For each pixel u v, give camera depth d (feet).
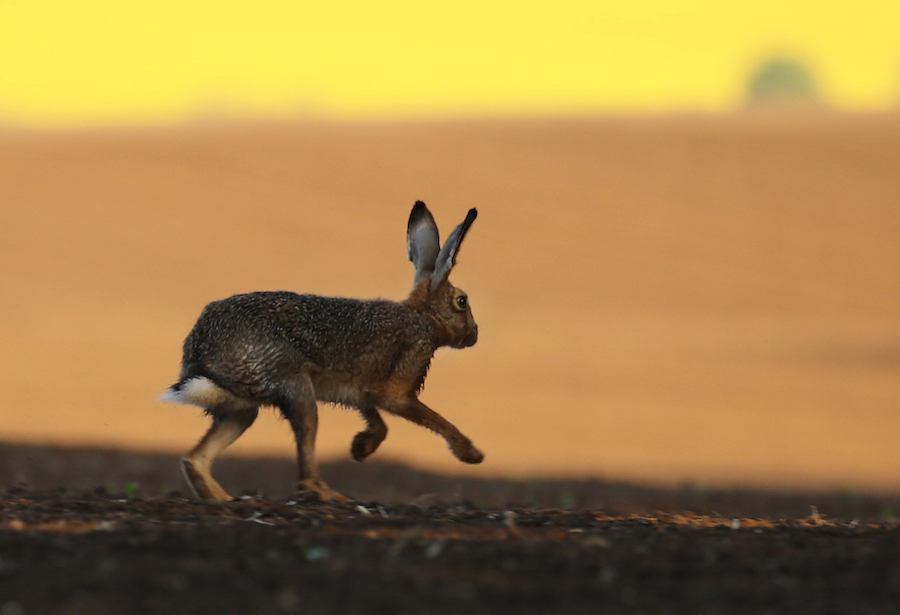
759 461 198.70
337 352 101.40
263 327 98.37
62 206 440.04
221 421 102.89
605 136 542.98
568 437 216.95
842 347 306.14
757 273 384.06
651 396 253.24
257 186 469.98
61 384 249.55
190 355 100.07
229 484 153.69
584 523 84.43
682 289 367.86
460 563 65.31
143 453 181.16
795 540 75.56
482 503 131.54
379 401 104.94
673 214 442.50
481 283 368.27
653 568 65.00
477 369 278.46
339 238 416.05
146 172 484.74
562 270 384.27
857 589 60.95
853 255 401.29
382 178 480.23
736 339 313.94
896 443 215.31
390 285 366.02
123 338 298.15
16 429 204.44
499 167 495.82
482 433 219.41
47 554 64.75
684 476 183.42
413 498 142.20
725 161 504.84
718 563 66.85
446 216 439.22
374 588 59.26
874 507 149.48
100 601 55.57
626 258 397.60
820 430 225.56
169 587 58.23
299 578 60.80
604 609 56.75
